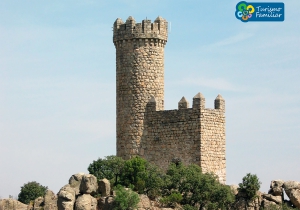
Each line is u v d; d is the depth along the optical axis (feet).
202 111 382.22
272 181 376.07
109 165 377.71
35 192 424.05
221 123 391.24
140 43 397.39
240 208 360.28
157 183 366.84
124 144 398.21
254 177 366.43
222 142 391.04
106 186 357.82
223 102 393.09
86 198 349.82
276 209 353.92
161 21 401.70
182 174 368.07
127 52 399.03
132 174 370.53
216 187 361.92
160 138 390.83
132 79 397.39
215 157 387.34
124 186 361.10
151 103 394.73
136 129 395.96
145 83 396.57
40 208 358.02
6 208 366.84
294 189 369.91
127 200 343.46
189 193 366.22
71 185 358.84
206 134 383.45
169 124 389.19
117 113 402.72
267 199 366.22
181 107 390.01
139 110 396.16
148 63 397.39
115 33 402.93
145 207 349.82
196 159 380.99
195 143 381.81
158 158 390.83
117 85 402.93
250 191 362.12
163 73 402.11
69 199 350.23
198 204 364.99
